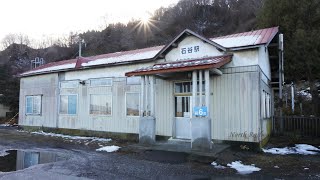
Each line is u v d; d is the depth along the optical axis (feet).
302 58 53.01
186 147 32.99
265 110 39.22
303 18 56.24
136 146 34.83
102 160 28.48
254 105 32.76
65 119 51.90
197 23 165.27
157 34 175.83
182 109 37.96
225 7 164.35
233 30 140.36
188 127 37.22
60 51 196.85
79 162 27.61
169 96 38.93
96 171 23.97
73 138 45.11
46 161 28.27
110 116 45.62
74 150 34.55
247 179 21.66
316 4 55.26
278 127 47.98
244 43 34.63
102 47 180.75
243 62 33.83
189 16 173.17
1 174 23.07
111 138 44.52
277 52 47.42
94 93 48.01
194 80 31.91
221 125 34.73
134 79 43.19
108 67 46.55
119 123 44.42
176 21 176.86
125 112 43.86
